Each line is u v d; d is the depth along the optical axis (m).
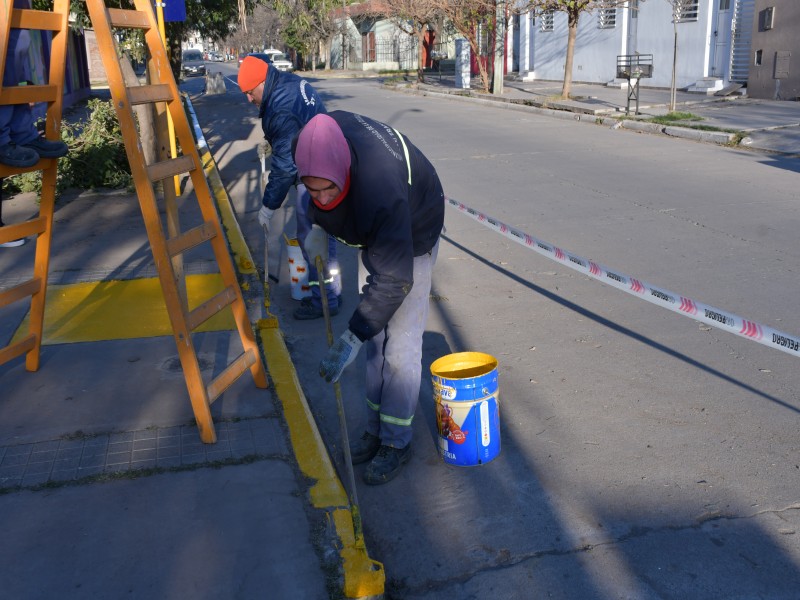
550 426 4.00
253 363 4.15
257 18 43.47
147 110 9.76
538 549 3.07
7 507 3.21
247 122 17.98
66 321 5.26
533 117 18.20
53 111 4.17
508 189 9.75
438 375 3.60
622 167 11.19
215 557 2.94
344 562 2.90
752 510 3.26
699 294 5.83
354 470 3.67
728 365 4.67
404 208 2.94
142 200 3.41
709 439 3.83
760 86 18.56
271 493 3.33
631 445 3.79
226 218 8.14
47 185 4.25
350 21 48.97
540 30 27.80
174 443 3.71
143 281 6.14
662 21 21.80
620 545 3.07
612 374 4.58
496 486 3.49
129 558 2.93
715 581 2.87
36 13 3.89
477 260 6.90
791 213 8.23
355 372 4.67
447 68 41.75
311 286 5.44
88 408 4.03
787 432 3.88
